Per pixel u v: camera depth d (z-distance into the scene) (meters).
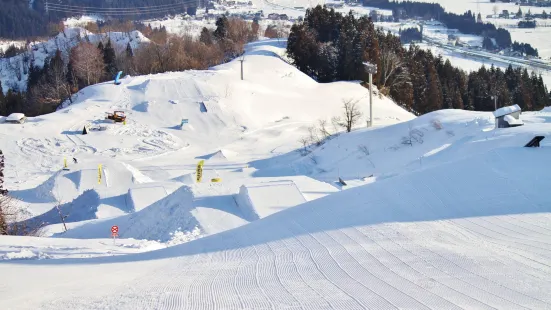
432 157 32.88
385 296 10.15
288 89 86.00
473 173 18.67
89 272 15.48
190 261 15.71
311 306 9.88
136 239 24.31
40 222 34.66
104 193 38.28
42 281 14.24
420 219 16.16
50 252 20.36
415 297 9.97
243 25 135.12
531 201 16.25
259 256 14.84
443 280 10.88
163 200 29.33
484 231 14.58
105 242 22.83
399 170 33.16
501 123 32.97
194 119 71.56
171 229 26.11
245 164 54.69
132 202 35.91
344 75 96.19
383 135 42.38
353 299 10.11
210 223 25.56
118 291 12.23
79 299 11.64
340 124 60.97
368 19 104.56
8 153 59.53
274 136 67.75
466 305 9.39
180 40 118.62
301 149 54.97
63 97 95.00
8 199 34.81
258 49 106.94
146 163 57.69
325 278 11.76
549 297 9.61
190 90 78.88
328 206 18.39
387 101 87.69
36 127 66.88
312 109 79.12
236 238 17.61
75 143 63.41
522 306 9.23
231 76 86.31
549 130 28.52
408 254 13.00
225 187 29.75
